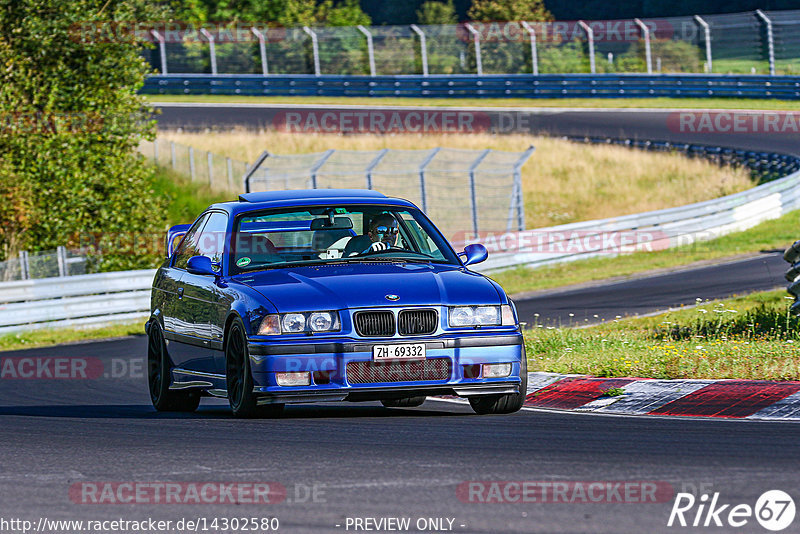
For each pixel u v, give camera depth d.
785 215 118.75
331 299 29.31
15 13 106.06
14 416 35.41
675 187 145.00
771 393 30.89
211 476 21.88
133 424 31.09
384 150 108.75
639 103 184.38
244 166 142.25
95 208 107.94
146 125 113.19
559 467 21.84
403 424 28.78
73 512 19.25
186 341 34.44
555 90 188.62
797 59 187.62
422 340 29.12
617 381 34.69
